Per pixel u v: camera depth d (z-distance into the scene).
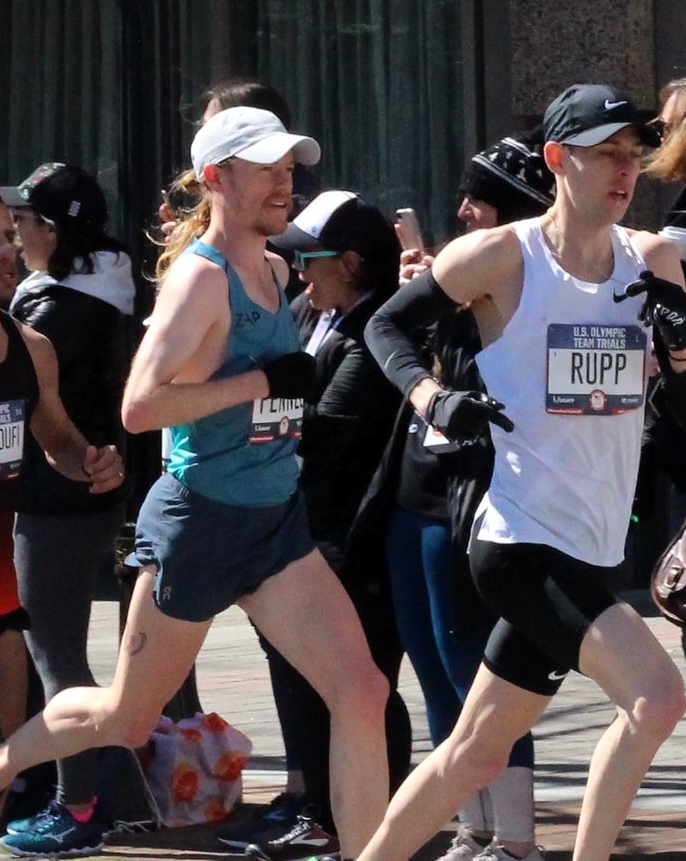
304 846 11.75
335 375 11.47
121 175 16.91
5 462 10.92
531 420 9.15
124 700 10.33
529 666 9.22
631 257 9.34
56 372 11.30
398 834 9.46
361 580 11.42
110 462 11.41
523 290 9.16
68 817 11.98
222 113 9.87
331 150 23.69
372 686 9.76
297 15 23.73
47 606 11.99
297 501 10.17
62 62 25.03
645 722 8.62
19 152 25.42
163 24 16.62
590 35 21.77
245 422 9.80
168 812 12.57
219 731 12.97
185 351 9.57
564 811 12.87
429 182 23.03
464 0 22.59
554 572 9.01
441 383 10.04
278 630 9.98
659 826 12.37
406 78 23.09
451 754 9.38
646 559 21.69
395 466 11.08
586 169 9.02
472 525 9.82
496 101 22.52
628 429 9.29
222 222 9.88
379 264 11.51
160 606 10.02
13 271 11.52
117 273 12.50
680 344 9.06
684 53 21.66
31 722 10.72
